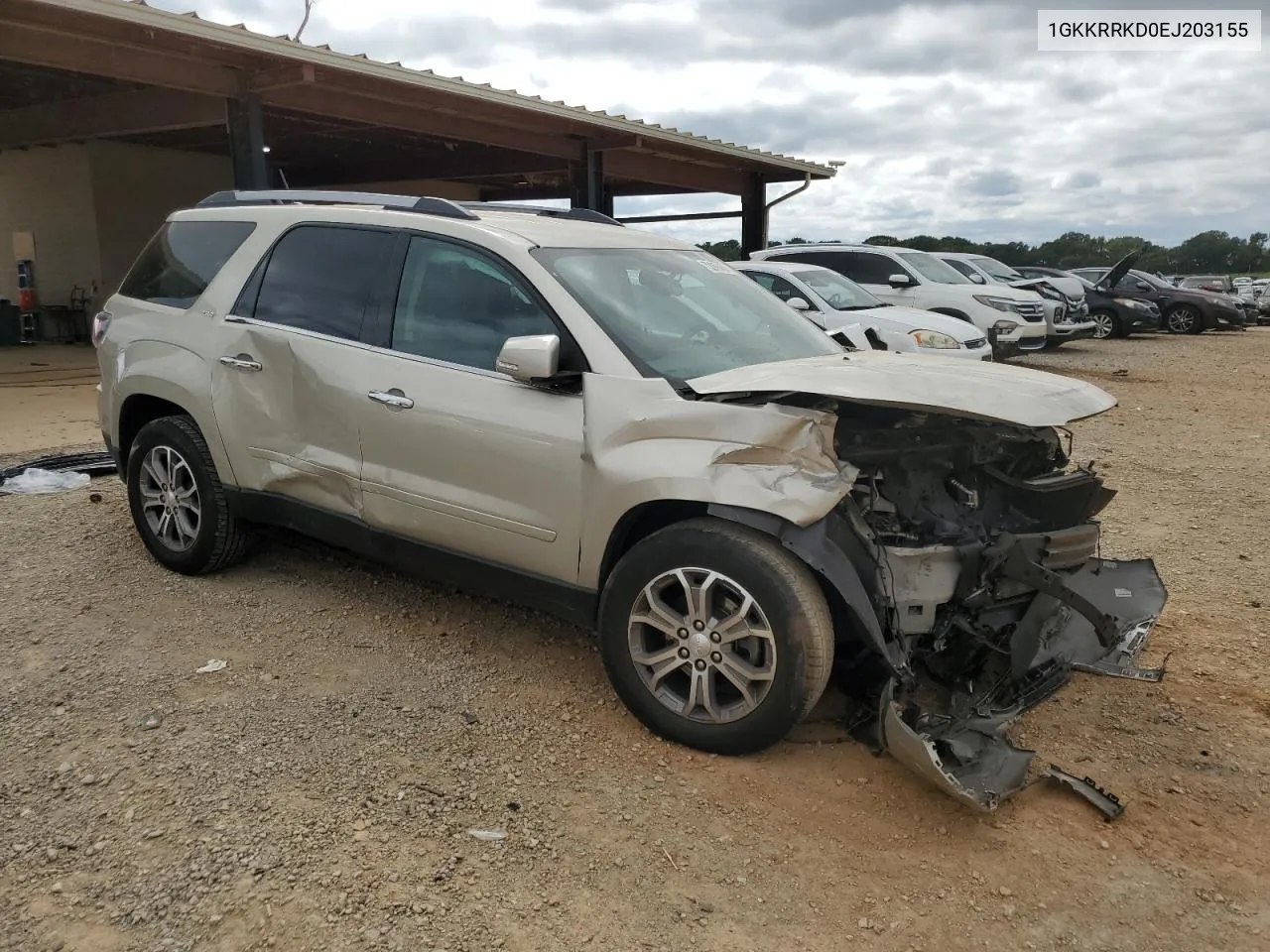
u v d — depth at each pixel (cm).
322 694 360
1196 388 1327
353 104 1199
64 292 1797
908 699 314
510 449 354
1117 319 2180
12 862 263
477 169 1833
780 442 306
